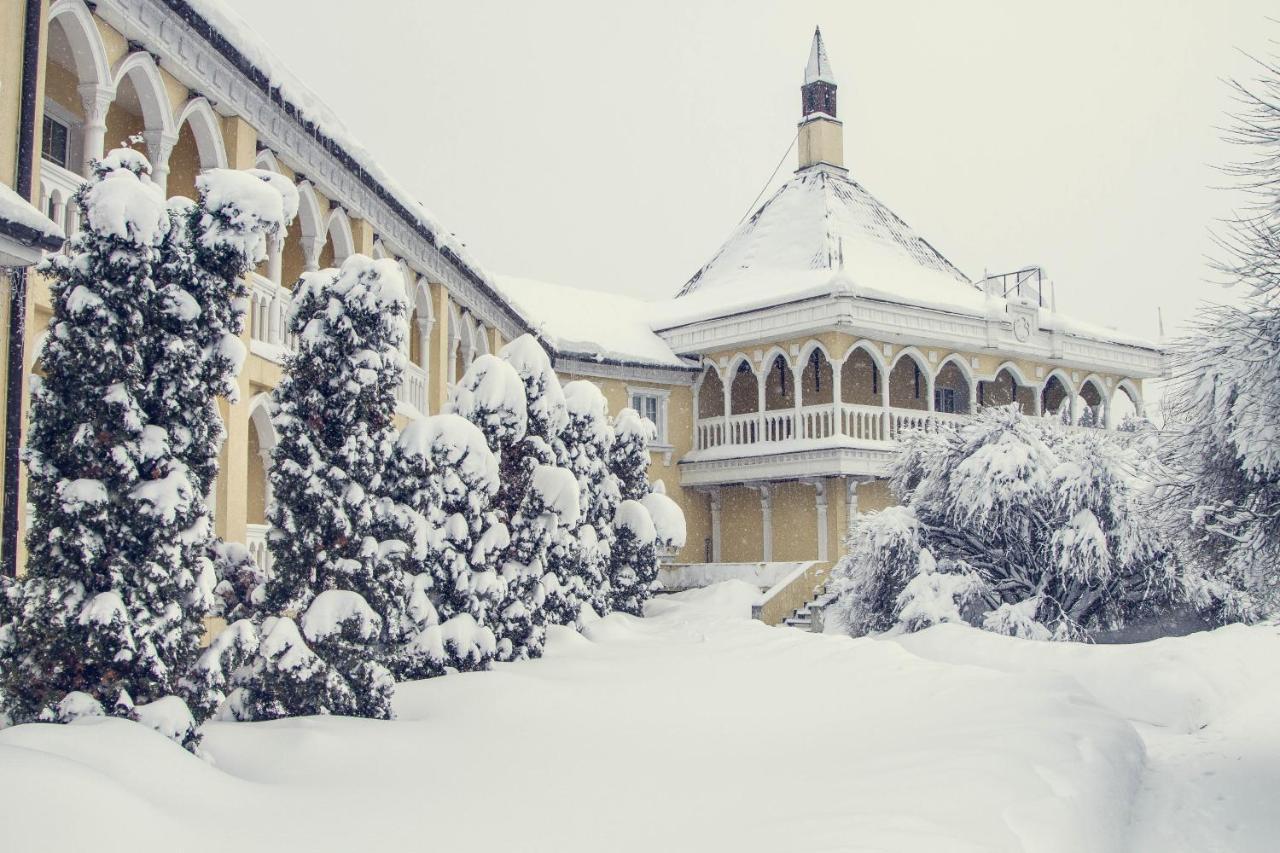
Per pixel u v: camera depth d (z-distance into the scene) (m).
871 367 32.53
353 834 6.23
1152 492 12.91
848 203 37.19
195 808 6.19
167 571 7.37
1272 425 10.64
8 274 8.47
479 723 10.07
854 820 6.87
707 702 11.77
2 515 8.45
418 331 22.38
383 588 10.11
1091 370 34.75
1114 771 9.72
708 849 6.25
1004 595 22.19
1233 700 14.73
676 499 32.31
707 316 31.77
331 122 14.23
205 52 11.43
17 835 5.07
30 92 8.82
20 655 7.10
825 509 29.34
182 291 7.59
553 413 16.14
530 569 15.27
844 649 15.46
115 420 7.30
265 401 13.47
